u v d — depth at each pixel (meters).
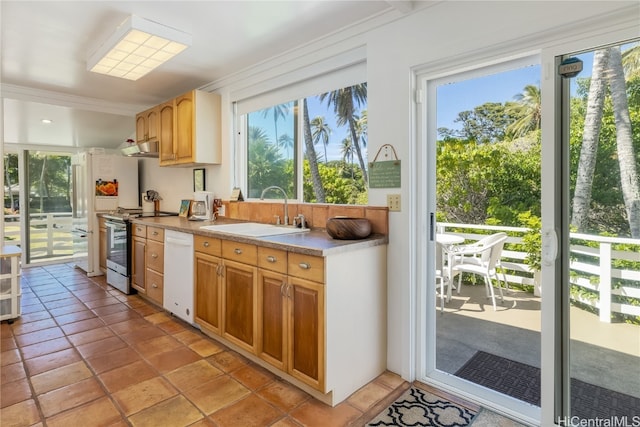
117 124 4.89
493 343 2.29
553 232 1.67
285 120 3.14
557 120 1.65
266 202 3.16
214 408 1.87
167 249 3.13
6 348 2.53
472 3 1.85
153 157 4.71
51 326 2.94
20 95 3.68
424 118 2.14
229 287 2.44
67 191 5.71
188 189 4.14
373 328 2.15
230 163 3.52
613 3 1.46
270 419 1.79
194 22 2.32
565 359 1.69
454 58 1.94
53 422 1.74
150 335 2.78
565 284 1.67
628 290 1.55
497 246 2.16
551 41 1.65
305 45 2.67
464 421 1.79
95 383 2.09
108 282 4.27
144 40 2.36
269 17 2.26
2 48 2.72
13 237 5.30
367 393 2.03
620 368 1.58
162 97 4.10
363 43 2.33
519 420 1.79
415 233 2.15
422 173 2.14
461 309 2.39
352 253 1.99
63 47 2.70
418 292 2.17
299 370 1.98
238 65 3.13
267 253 2.14
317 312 1.86
